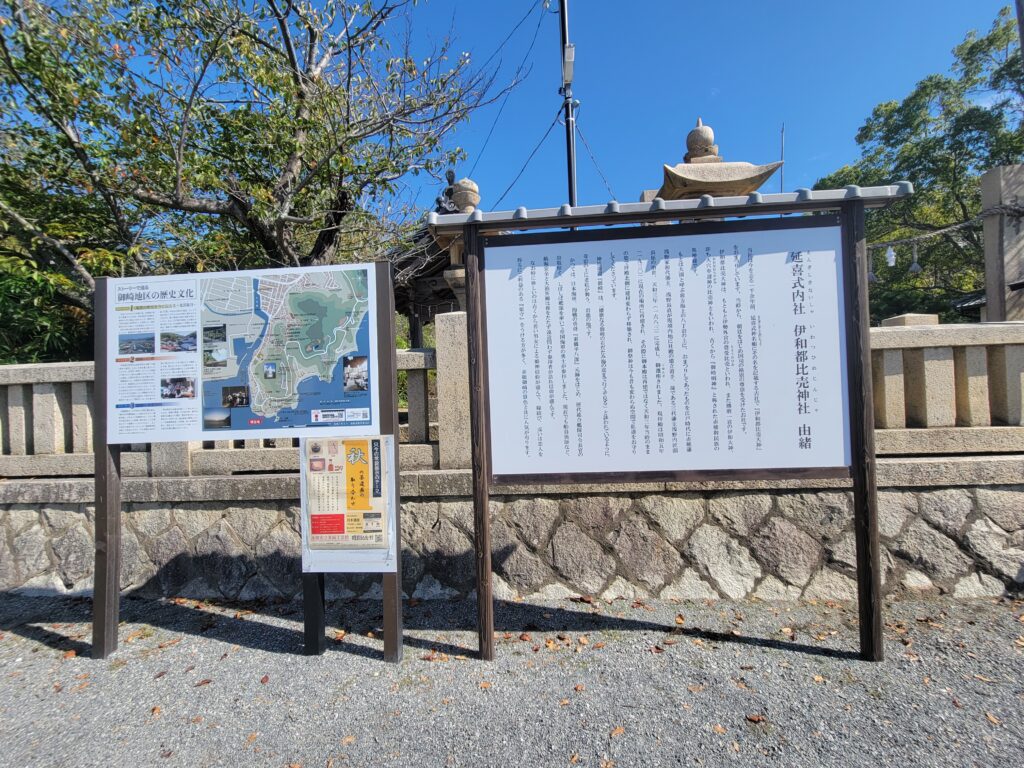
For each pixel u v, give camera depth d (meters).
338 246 8.66
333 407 2.93
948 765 2.00
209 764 2.15
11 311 5.73
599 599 3.56
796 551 3.49
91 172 6.18
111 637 3.08
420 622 3.36
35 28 5.52
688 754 2.11
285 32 7.12
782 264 2.80
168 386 3.04
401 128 7.54
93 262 5.74
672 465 2.86
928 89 19.56
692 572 3.54
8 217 6.23
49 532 4.04
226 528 3.87
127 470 4.01
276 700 2.58
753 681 2.58
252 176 7.85
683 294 2.86
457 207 5.79
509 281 2.93
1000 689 2.45
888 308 20.48
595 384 2.89
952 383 3.57
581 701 2.48
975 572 3.41
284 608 3.65
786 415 2.80
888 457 3.59
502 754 2.14
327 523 2.92
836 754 2.07
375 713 2.45
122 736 2.34
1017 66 17.03
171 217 7.55
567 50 8.59
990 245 6.31
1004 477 3.39
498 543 3.65
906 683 2.52
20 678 2.85
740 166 4.50
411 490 3.67
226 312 3.03
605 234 2.89
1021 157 17.00
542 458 2.91
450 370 3.75
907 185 2.61
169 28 6.11
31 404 4.24
